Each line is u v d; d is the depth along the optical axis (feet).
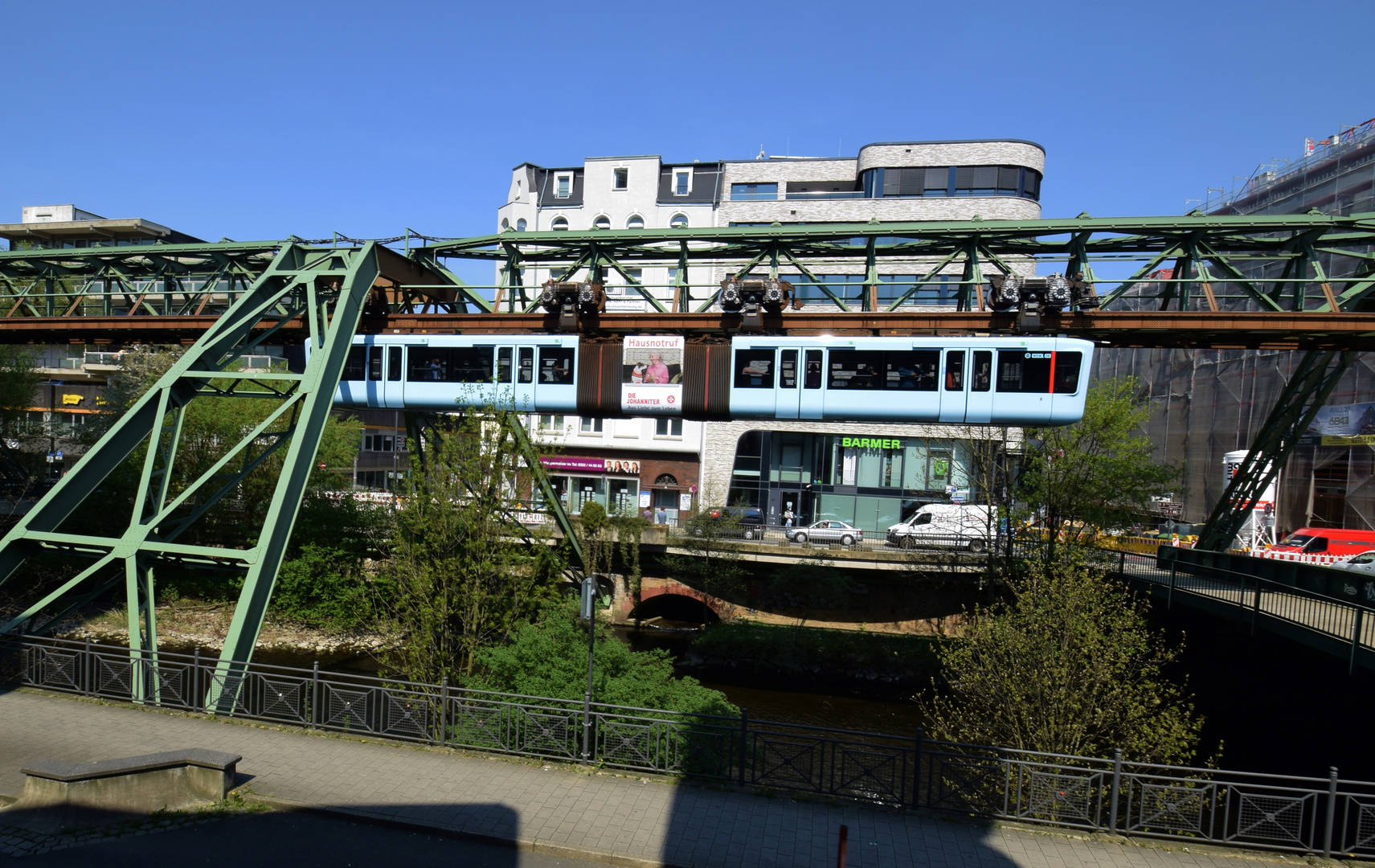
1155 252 67.15
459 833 30.76
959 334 65.62
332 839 30.12
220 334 59.36
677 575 112.57
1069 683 48.08
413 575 64.03
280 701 43.19
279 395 63.93
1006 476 93.71
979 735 52.44
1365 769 58.29
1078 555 78.69
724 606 110.73
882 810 34.55
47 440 136.15
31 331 84.02
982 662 56.49
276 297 62.75
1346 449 122.93
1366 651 50.19
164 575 108.88
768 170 161.68
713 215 159.94
